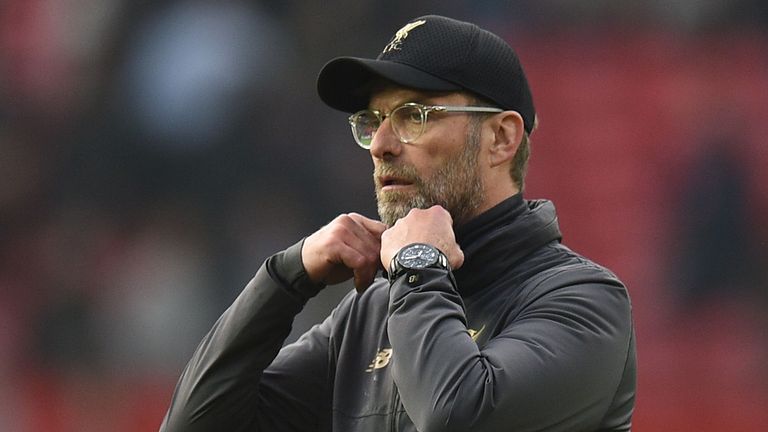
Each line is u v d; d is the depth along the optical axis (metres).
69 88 39.00
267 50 37.91
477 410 9.55
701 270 36.53
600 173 40.56
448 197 10.90
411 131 10.88
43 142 38.41
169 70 37.22
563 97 41.75
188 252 35.38
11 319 35.81
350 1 39.28
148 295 34.81
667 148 40.66
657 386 33.44
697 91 41.59
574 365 9.91
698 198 38.03
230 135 36.53
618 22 42.88
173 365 33.47
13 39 40.69
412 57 10.80
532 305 10.37
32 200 37.72
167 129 36.84
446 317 9.97
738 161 39.03
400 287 10.21
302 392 11.62
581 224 39.81
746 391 33.09
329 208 36.22
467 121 10.93
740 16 42.81
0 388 33.34
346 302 11.85
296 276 11.09
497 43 11.15
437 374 9.70
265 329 11.05
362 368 11.23
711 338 35.16
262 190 36.25
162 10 38.38
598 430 10.33
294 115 37.28
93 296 35.47
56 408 32.91
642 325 36.12
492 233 10.88
